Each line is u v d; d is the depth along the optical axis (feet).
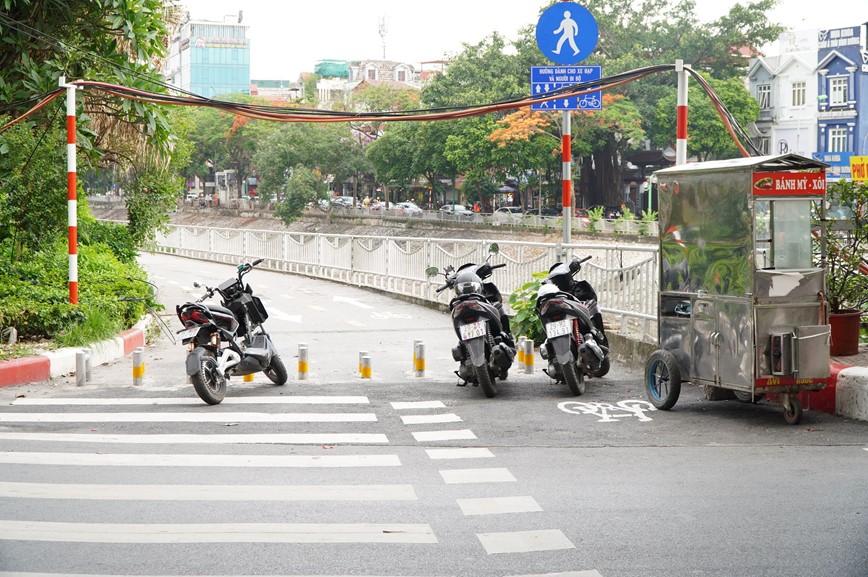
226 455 26.27
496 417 31.89
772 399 33.83
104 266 61.46
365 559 17.70
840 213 38.19
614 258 46.24
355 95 308.19
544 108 48.96
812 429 29.68
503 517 20.36
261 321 37.88
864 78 227.61
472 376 36.55
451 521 20.08
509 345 36.76
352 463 25.46
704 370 31.58
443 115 48.88
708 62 239.50
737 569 17.13
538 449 27.25
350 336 55.06
